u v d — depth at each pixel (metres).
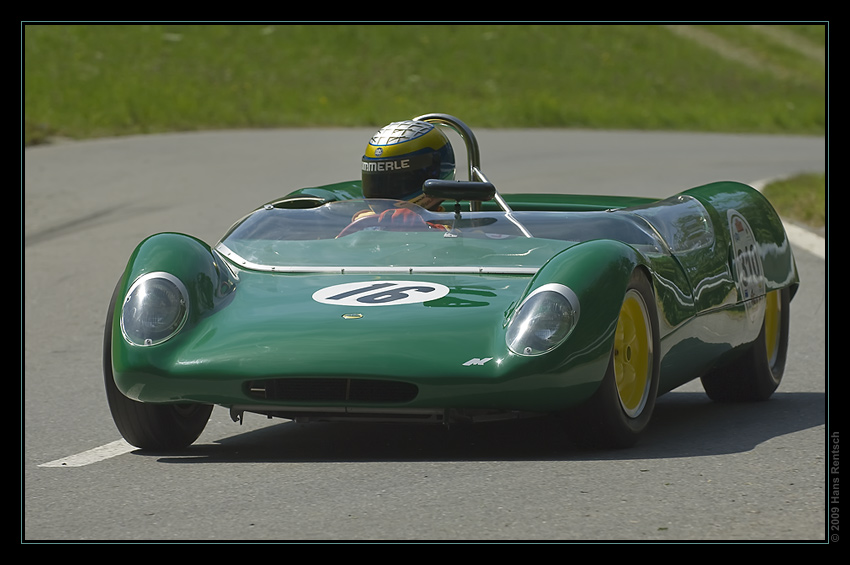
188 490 12.63
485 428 16.02
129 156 61.19
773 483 12.35
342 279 15.14
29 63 104.25
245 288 15.08
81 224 41.44
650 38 155.88
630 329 14.49
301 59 126.50
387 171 18.30
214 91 103.75
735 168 65.56
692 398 19.69
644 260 14.75
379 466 13.48
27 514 11.80
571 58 142.38
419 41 138.88
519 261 15.34
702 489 12.10
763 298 18.61
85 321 27.39
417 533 10.62
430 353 13.21
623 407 14.19
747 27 171.38
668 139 88.75
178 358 13.73
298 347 13.42
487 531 10.65
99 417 17.77
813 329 25.28
